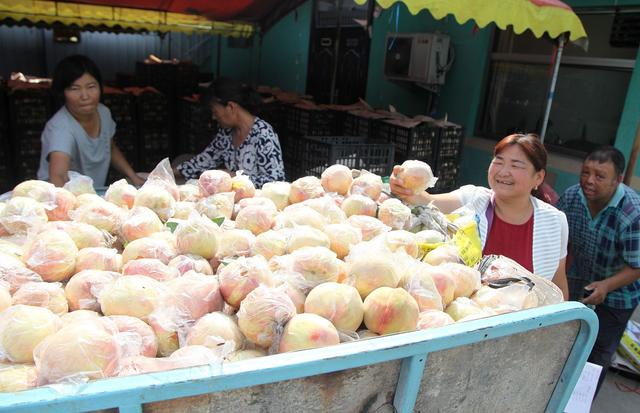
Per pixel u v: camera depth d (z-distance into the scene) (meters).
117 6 6.77
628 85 5.19
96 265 1.50
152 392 0.94
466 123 6.89
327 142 4.62
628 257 2.83
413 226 2.11
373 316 1.37
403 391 1.25
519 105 6.41
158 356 1.28
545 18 3.65
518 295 1.67
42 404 0.87
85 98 2.98
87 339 1.03
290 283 1.43
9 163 5.71
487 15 3.38
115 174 5.78
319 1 8.70
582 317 1.53
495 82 6.67
